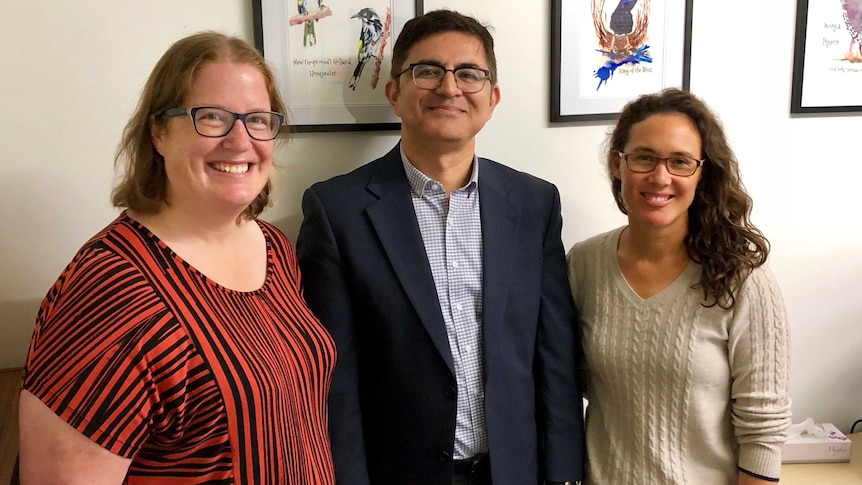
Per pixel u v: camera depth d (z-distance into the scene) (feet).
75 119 4.67
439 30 4.12
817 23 5.45
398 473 4.17
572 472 4.39
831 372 6.12
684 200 3.97
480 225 4.33
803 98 5.56
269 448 3.00
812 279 5.94
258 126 3.09
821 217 5.84
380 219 4.12
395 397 4.11
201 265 3.14
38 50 4.55
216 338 2.88
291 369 3.23
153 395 2.67
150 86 3.01
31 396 2.57
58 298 2.73
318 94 4.95
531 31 5.16
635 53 5.28
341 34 4.90
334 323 4.05
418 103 4.11
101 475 2.57
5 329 4.77
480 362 4.20
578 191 5.48
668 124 3.95
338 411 4.07
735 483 4.15
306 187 5.10
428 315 4.01
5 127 4.59
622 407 4.23
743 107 5.54
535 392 4.53
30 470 2.59
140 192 3.05
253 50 3.20
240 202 3.08
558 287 4.50
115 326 2.58
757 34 5.43
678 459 4.06
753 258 4.00
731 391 4.08
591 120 5.33
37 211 4.72
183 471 2.86
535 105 5.28
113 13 4.60
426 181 4.23
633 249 4.31
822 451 5.51
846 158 5.76
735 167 4.11
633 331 4.18
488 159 5.04
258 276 3.50
